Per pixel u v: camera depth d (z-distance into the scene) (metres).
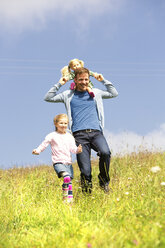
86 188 7.04
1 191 7.65
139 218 4.50
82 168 7.05
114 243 3.74
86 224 4.79
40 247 4.27
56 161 6.98
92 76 7.56
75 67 7.93
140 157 11.02
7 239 4.79
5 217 5.90
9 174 11.12
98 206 5.88
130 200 5.84
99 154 6.97
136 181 7.16
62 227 4.93
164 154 10.73
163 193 5.56
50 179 9.74
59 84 7.39
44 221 5.68
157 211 4.65
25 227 5.48
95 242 3.89
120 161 10.33
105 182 7.22
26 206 6.63
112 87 7.49
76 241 4.15
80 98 7.27
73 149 6.97
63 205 6.09
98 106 7.34
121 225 4.44
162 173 7.34
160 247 3.45
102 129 7.30
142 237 3.86
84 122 7.12
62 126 7.07
